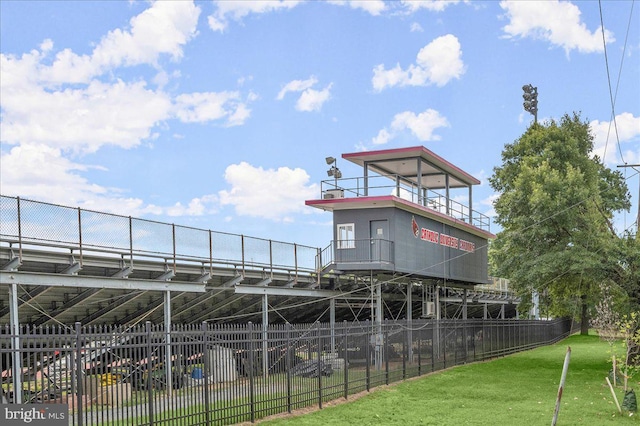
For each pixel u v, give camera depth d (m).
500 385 24.36
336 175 35.44
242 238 27.72
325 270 33.56
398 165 39.06
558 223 31.67
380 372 23.75
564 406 19.48
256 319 33.47
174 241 23.77
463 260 43.56
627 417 17.64
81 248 19.86
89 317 22.94
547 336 51.91
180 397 13.88
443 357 30.45
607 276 30.72
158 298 25.11
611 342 23.73
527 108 57.41
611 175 57.69
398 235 34.03
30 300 19.17
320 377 19.23
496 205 49.00
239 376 15.95
